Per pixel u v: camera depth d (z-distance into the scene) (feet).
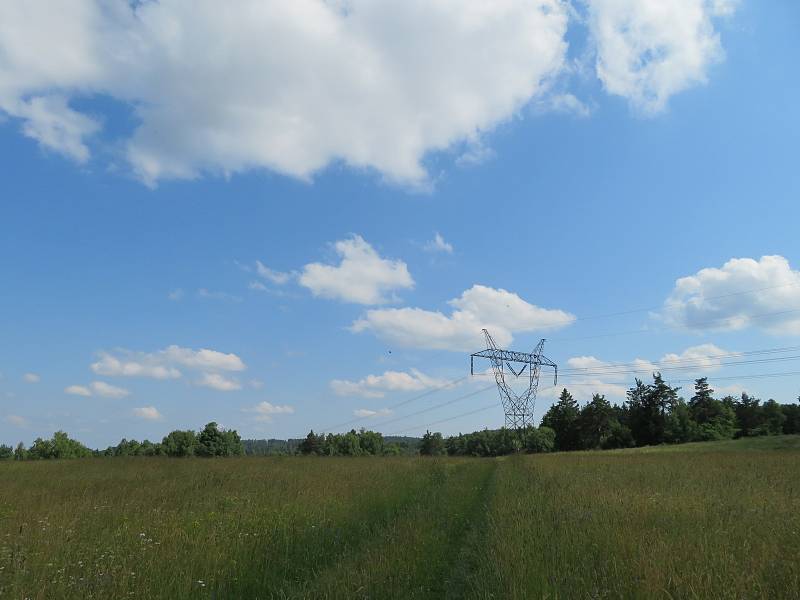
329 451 380.78
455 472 97.60
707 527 30.60
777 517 33.81
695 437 352.28
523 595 20.42
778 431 374.84
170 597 23.36
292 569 29.09
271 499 50.78
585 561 24.22
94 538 32.99
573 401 419.74
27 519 39.22
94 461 120.06
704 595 18.93
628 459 126.31
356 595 23.03
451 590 25.07
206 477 76.28
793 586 19.39
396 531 35.83
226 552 29.45
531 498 46.73
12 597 22.09
